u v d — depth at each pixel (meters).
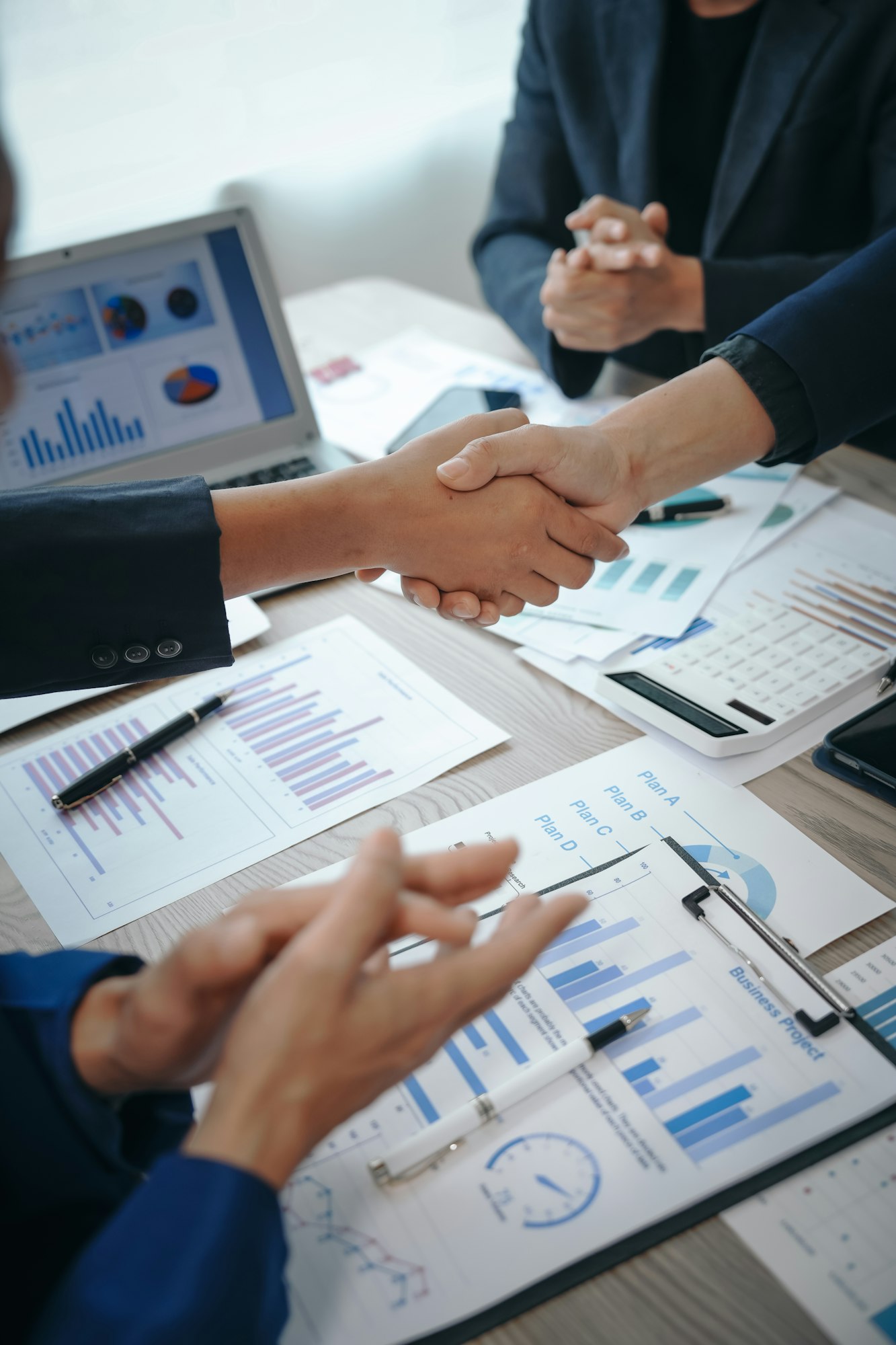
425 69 1.92
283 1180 0.34
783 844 0.57
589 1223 0.40
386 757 0.66
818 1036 0.46
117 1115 0.40
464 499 0.70
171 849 0.61
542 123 1.34
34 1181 0.37
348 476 0.70
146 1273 0.31
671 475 0.74
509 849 0.43
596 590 0.81
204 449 1.01
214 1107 0.34
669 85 1.27
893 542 0.82
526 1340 0.37
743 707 0.65
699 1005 0.47
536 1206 0.41
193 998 0.35
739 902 0.52
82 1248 0.38
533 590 0.75
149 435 0.99
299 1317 0.38
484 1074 0.45
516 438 0.69
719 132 1.28
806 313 0.71
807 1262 0.38
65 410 0.95
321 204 1.99
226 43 1.72
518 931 0.39
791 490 0.90
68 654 0.63
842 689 0.66
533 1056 0.46
